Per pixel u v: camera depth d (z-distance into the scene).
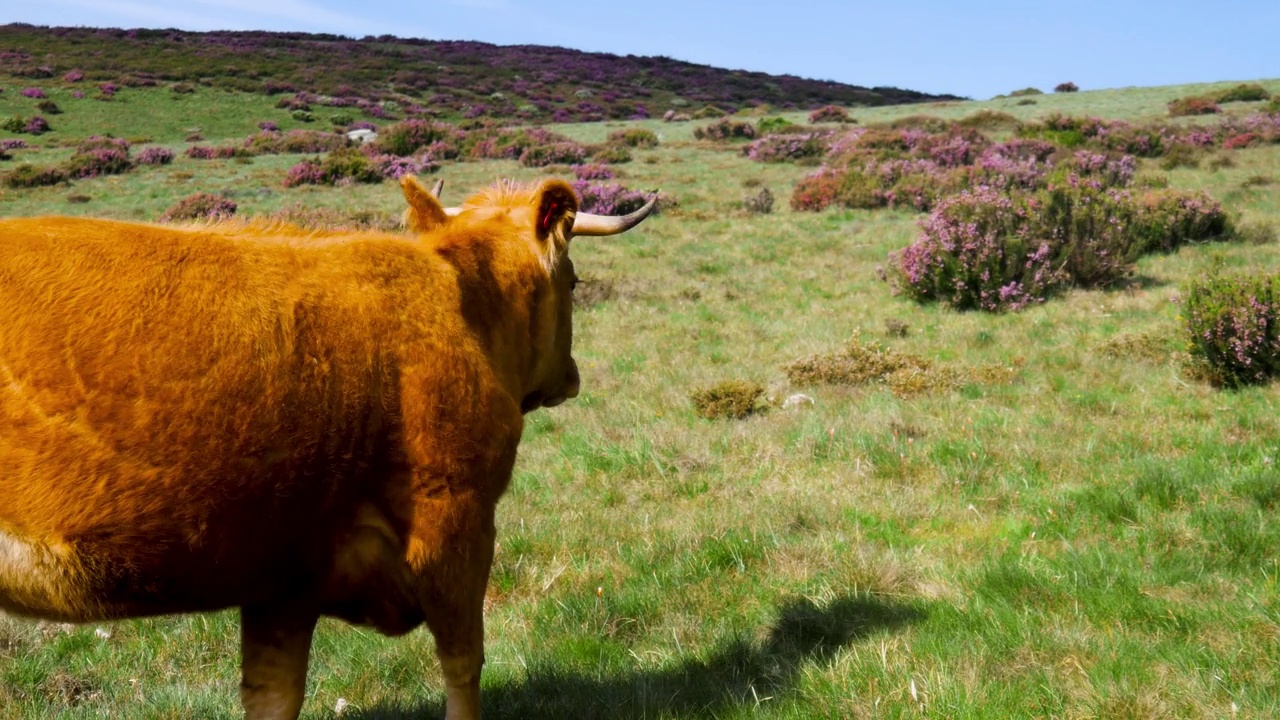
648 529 6.48
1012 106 50.44
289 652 3.24
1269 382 9.27
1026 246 14.59
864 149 32.97
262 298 2.71
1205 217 18.06
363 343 2.85
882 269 16.94
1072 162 25.98
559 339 3.94
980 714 3.81
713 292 16.81
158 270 2.60
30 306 2.41
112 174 34.25
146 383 2.47
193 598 2.75
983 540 6.03
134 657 4.91
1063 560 5.43
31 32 73.75
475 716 3.32
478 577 3.22
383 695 4.47
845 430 8.45
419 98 61.72
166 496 2.51
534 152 35.69
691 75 81.81
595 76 76.50
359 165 32.34
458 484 3.06
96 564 2.49
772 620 5.00
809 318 14.56
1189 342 9.80
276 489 2.70
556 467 8.23
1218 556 5.37
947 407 9.12
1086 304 13.89
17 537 2.40
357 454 2.87
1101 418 8.51
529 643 4.90
